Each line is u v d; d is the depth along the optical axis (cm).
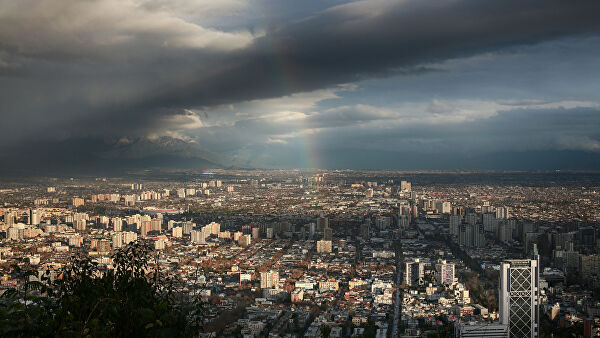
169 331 3044
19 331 2441
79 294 2881
